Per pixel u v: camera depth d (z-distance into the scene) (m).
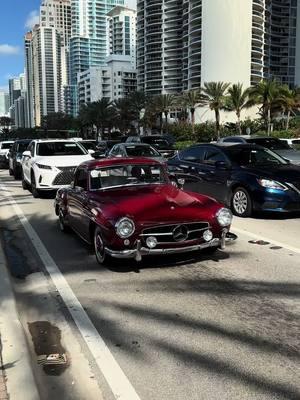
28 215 11.65
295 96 70.38
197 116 123.56
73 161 14.68
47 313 5.29
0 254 7.62
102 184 7.51
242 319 4.92
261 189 10.20
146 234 6.15
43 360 4.18
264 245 8.02
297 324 4.77
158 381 3.78
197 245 6.39
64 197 8.83
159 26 154.38
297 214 11.04
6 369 3.88
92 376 3.89
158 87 156.38
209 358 4.12
